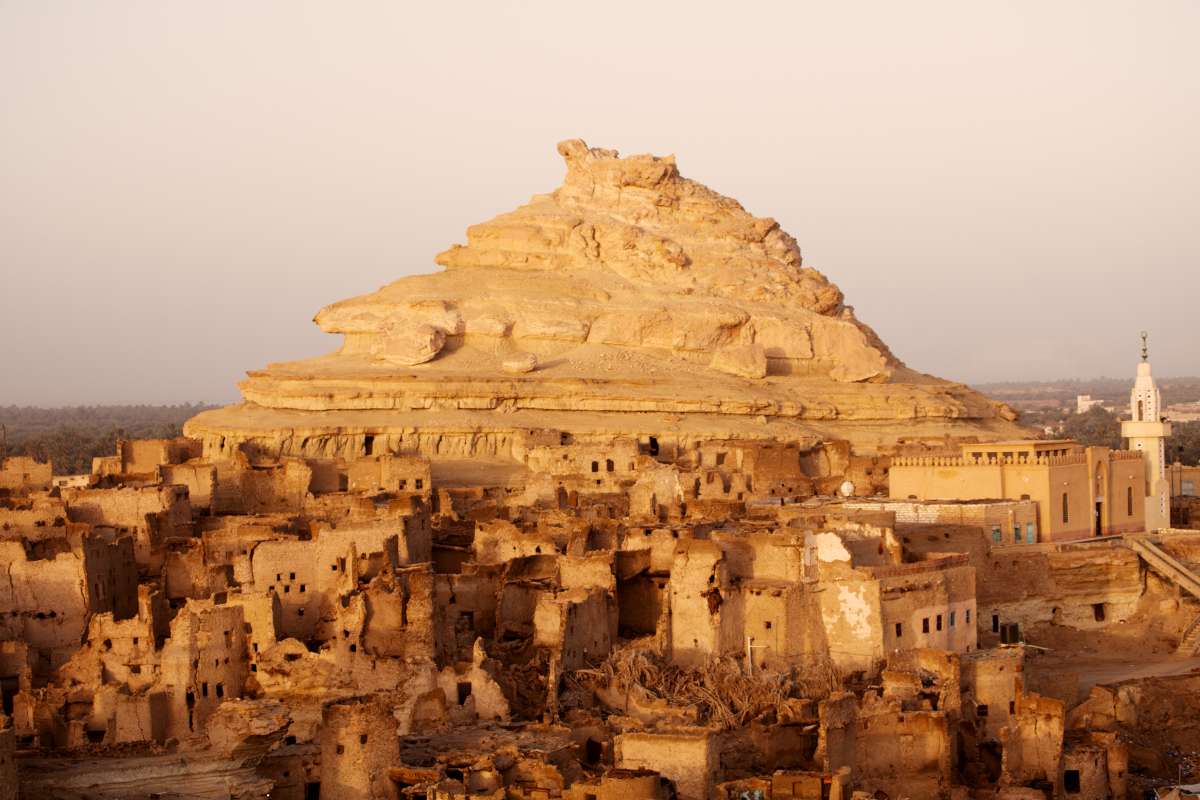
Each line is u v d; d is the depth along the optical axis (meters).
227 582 120.50
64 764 94.88
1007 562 131.38
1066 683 116.88
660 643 110.06
